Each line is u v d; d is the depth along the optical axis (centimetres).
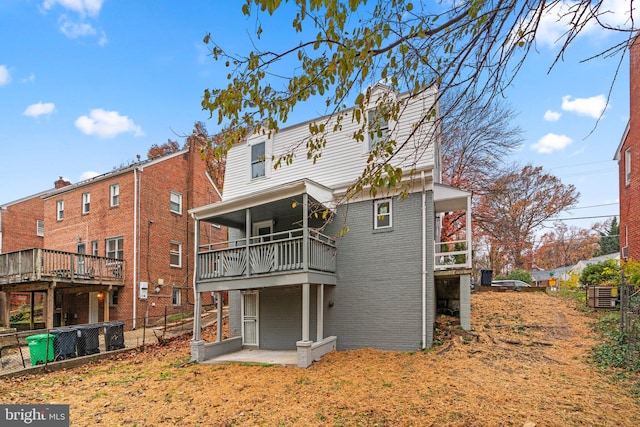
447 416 499
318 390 657
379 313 999
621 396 547
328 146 1152
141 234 1677
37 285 1462
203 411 584
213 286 1040
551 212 2848
